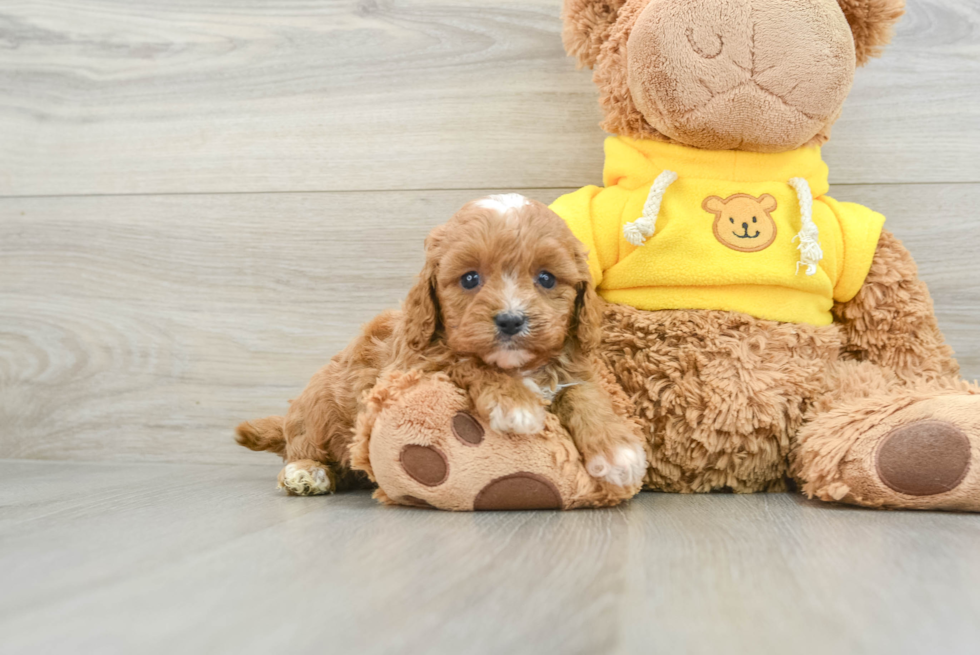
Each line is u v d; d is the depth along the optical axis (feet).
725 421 5.24
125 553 3.46
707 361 5.34
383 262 7.34
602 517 4.39
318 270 7.42
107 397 7.70
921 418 4.52
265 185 7.48
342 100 7.38
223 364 7.55
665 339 5.47
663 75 5.24
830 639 2.32
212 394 7.55
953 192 6.59
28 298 7.82
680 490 5.48
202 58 7.57
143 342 7.66
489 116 7.16
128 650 2.23
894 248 5.82
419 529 4.00
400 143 7.29
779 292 5.53
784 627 2.43
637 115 5.66
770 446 5.31
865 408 4.83
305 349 7.45
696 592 2.81
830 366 5.57
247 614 2.56
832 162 6.72
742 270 5.40
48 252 7.80
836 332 5.62
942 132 6.61
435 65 7.23
